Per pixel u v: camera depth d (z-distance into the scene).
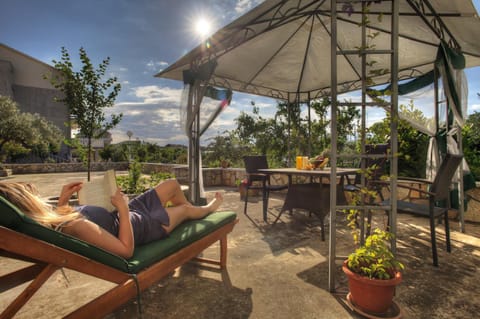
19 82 21.42
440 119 4.03
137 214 1.81
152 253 1.56
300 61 5.34
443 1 2.70
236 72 5.27
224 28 2.97
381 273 1.71
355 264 1.83
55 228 1.31
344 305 1.87
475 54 3.79
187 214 2.17
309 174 3.38
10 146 15.52
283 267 2.50
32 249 1.05
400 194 4.90
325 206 3.37
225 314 1.76
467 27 3.13
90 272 1.21
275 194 6.61
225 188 7.78
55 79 5.16
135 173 5.55
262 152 9.91
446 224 2.85
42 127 18.80
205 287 2.12
